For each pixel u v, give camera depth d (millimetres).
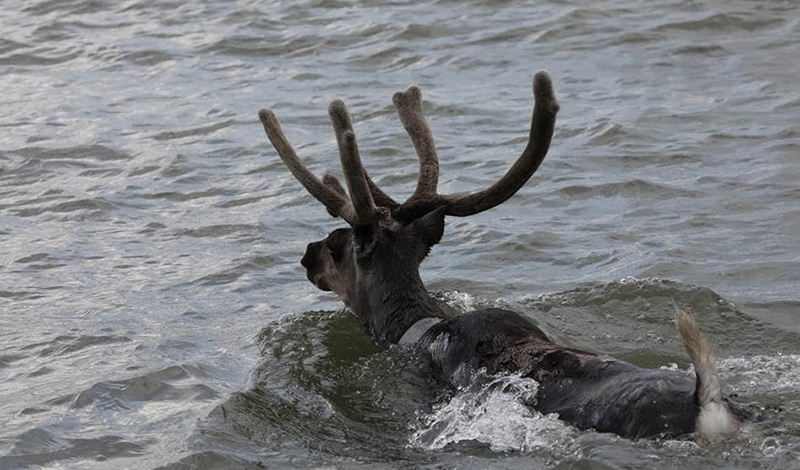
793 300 11352
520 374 8469
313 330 10711
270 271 12773
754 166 15891
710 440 7340
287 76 21484
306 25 24562
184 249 13555
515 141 17547
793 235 13266
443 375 9055
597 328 10734
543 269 12594
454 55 22406
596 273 12359
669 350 10258
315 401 9211
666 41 22906
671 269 12305
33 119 19250
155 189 15836
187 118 19125
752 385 9047
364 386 9383
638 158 16469
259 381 9625
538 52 22562
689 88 19984
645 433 7496
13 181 16375
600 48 22641
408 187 15680
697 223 13852
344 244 10070
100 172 16609
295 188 15711
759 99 19156
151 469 8180
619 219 14156
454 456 8047
